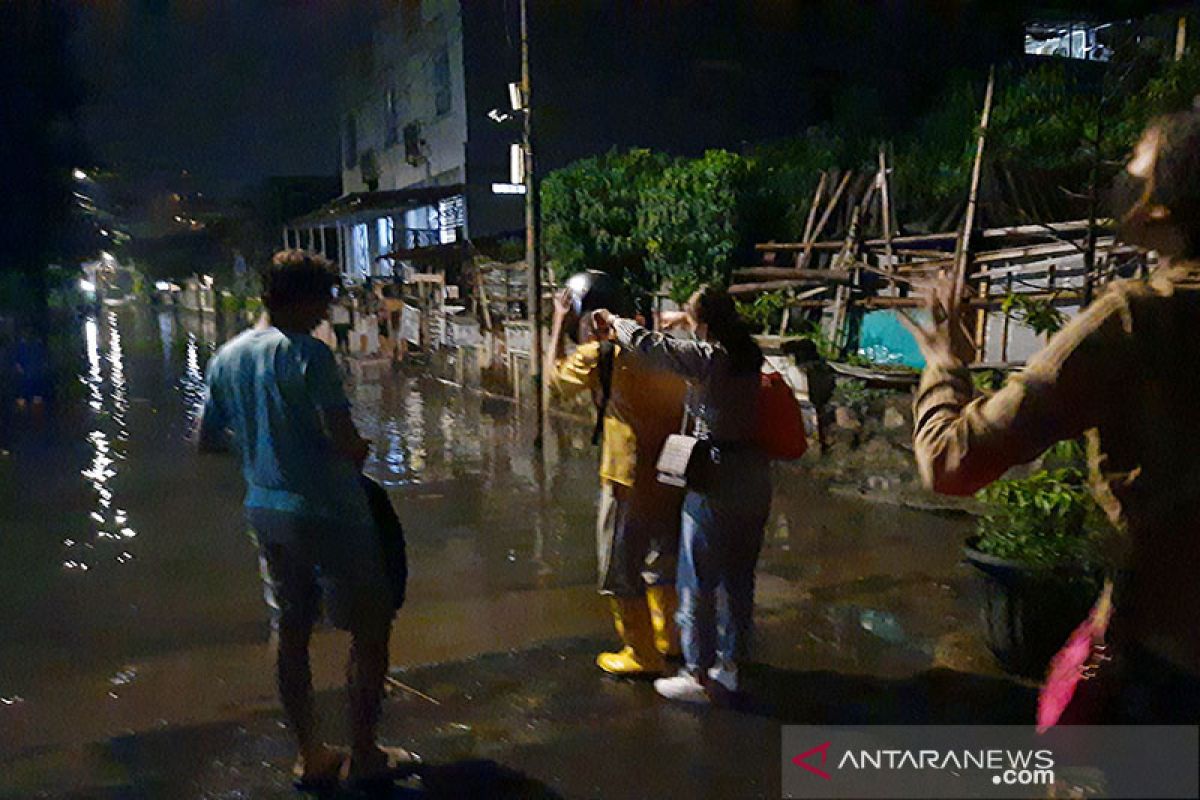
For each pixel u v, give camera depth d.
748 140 20.30
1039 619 4.00
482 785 3.48
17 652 4.99
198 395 15.67
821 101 19.80
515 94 10.80
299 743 3.49
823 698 4.08
